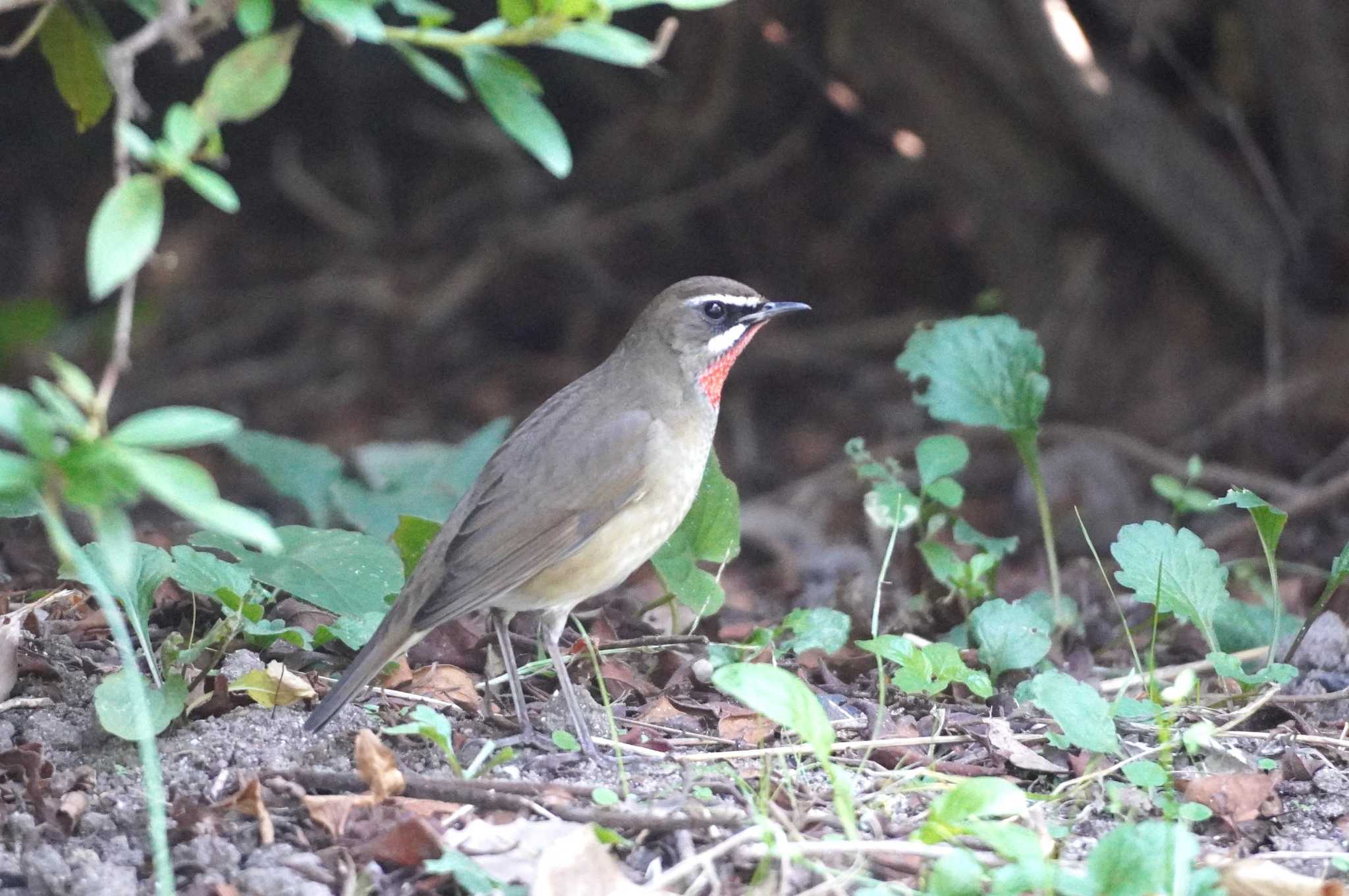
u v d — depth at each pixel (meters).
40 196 25.64
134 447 6.17
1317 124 18.00
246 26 6.67
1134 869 6.80
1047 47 18.09
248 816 7.81
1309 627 10.09
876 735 9.12
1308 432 18.25
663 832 7.79
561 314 24.64
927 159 19.86
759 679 7.34
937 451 11.03
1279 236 18.81
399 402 23.69
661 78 23.78
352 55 25.05
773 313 10.27
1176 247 19.06
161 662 9.26
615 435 9.56
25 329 21.20
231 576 9.24
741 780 8.33
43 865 7.32
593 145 24.64
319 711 8.39
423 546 10.41
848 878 7.29
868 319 23.59
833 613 10.18
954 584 10.87
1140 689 10.20
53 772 8.18
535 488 9.35
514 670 9.37
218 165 25.69
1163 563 9.76
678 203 24.02
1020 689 9.29
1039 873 6.70
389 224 25.58
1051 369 20.20
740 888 7.40
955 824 7.27
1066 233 20.08
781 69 23.00
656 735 9.38
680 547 10.59
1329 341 18.53
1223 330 19.92
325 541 9.92
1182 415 19.48
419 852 7.42
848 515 18.70
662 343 9.99
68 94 8.63
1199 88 18.59
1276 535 10.04
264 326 24.95
